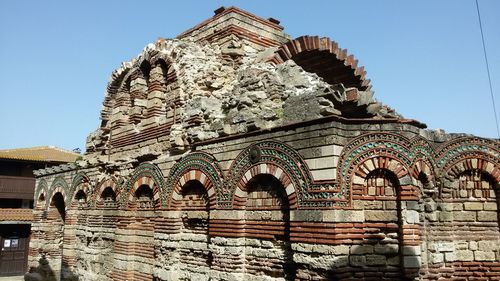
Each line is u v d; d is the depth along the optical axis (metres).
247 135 11.98
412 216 10.12
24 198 38.59
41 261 24.53
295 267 10.47
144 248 15.82
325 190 9.87
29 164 39.56
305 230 10.13
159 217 14.86
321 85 11.35
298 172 10.52
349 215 9.88
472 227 11.76
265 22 16.86
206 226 13.30
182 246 13.98
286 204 11.06
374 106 10.66
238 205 11.94
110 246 17.91
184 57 15.73
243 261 11.73
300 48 15.35
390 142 10.41
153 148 16.11
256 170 11.59
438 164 11.62
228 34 15.75
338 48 16.70
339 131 10.10
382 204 10.25
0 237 33.53
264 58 14.96
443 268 11.33
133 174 16.81
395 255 10.06
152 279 15.00
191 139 13.99
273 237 11.20
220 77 15.34
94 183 19.89
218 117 13.53
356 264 9.73
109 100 21.03
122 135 18.81
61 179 23.77
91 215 19.66
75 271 20.41
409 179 10.30
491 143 12.17
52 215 24.70
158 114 16.80
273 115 11.53
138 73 18.62
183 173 14.10
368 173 10.23
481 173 12.05
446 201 11.67
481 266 11.59
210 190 12.92
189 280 13.41
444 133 11.93
